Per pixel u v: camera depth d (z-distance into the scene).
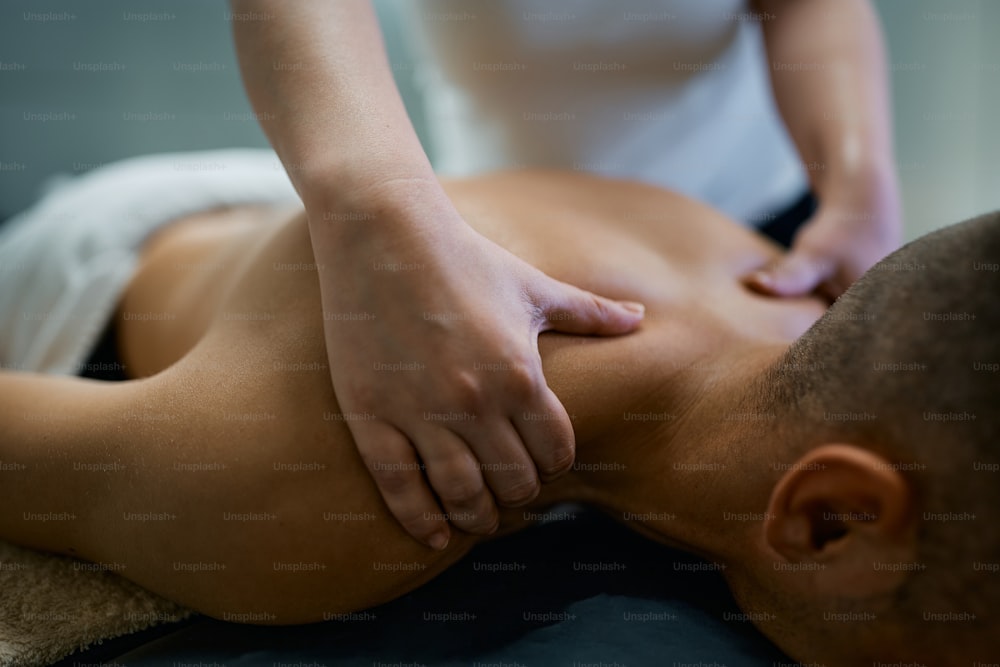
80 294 0.99
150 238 1.06
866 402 0.49
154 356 0.87
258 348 0.59
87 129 1.80
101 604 0.59
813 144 0.93
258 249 0.70
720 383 0.61
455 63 0.97
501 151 1.01
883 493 0.46
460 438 0.50
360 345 0.51
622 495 0.64
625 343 0.62
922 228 1.82
